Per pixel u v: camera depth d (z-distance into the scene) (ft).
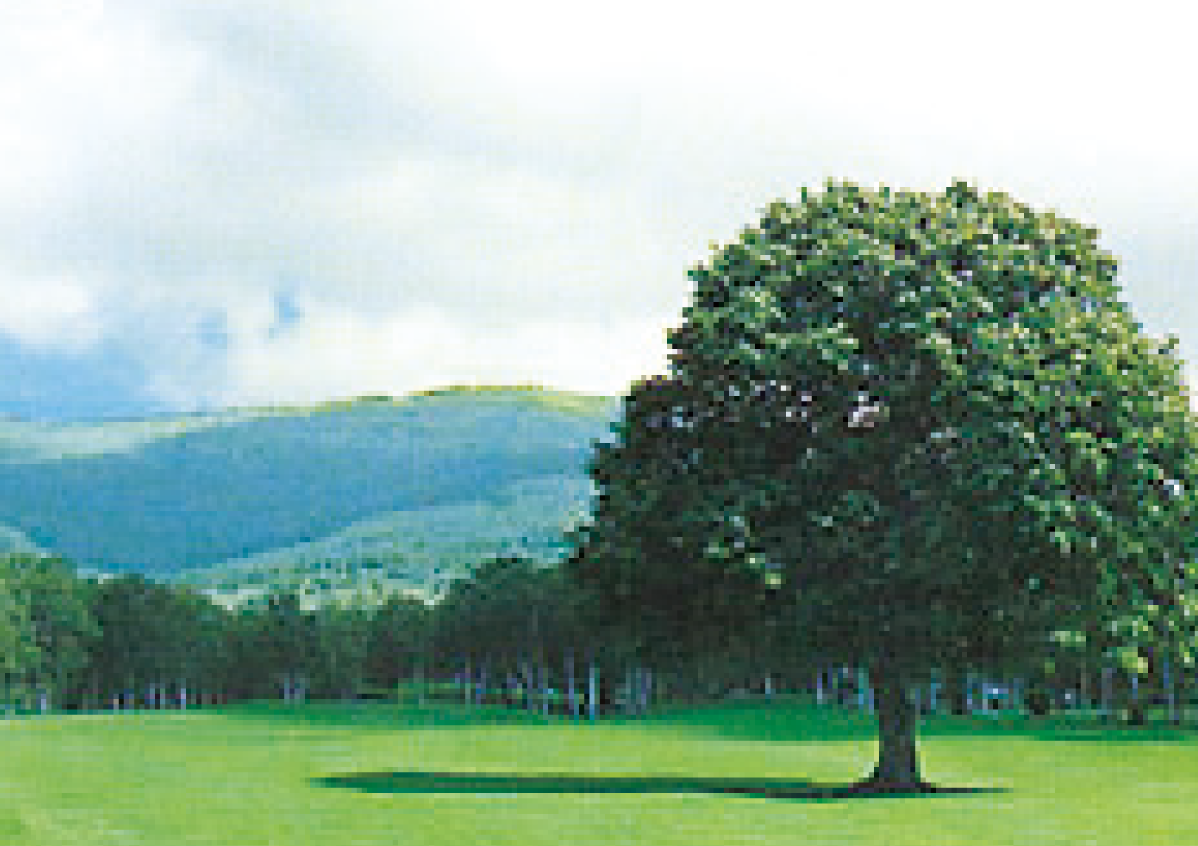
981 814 139.74
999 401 151.84
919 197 174.29
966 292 158.51
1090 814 142.00
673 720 416.67
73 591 647.97
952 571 150.10
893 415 155.84
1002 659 159.63
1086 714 420.36
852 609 153.69
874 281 160.04
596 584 170.50
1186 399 164.25
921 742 287.07
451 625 628.69
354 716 462.19
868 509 153.07
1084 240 173.06
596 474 172.14
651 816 136.26
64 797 161.38
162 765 218.38
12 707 592.19
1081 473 153.58
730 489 156.66
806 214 173.37
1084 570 153.79
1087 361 157.17
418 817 136.36
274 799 156.56
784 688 565.94
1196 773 208.54
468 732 336.70
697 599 160.76
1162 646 166.20
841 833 123.44
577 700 586.04
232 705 648.79
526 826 128.16
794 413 158.92
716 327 162.61
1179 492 161.17
